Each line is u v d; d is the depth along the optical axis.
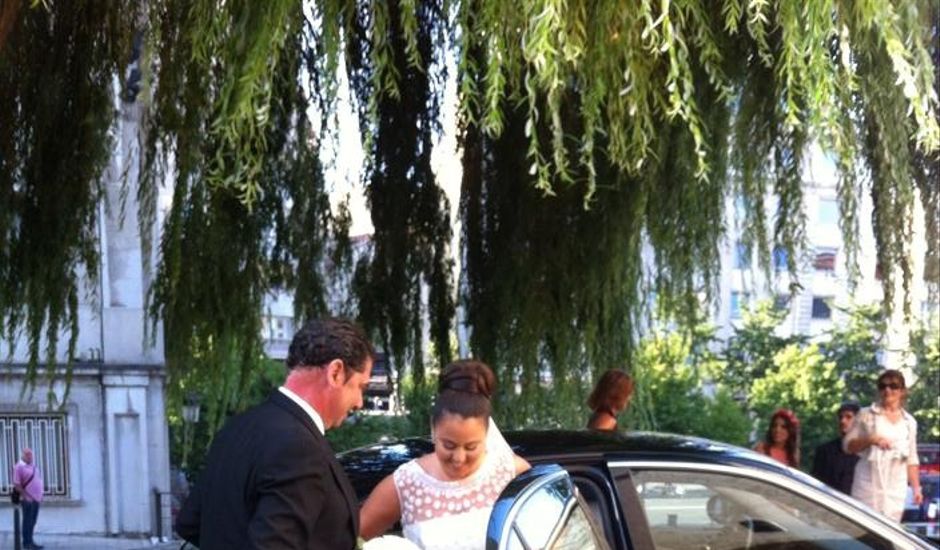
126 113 6.27
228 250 6.45
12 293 6.14
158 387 17.14
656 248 6.40
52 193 6.08
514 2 3.68
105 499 16.98
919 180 6.45
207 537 2.45
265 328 6.98
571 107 5.27
